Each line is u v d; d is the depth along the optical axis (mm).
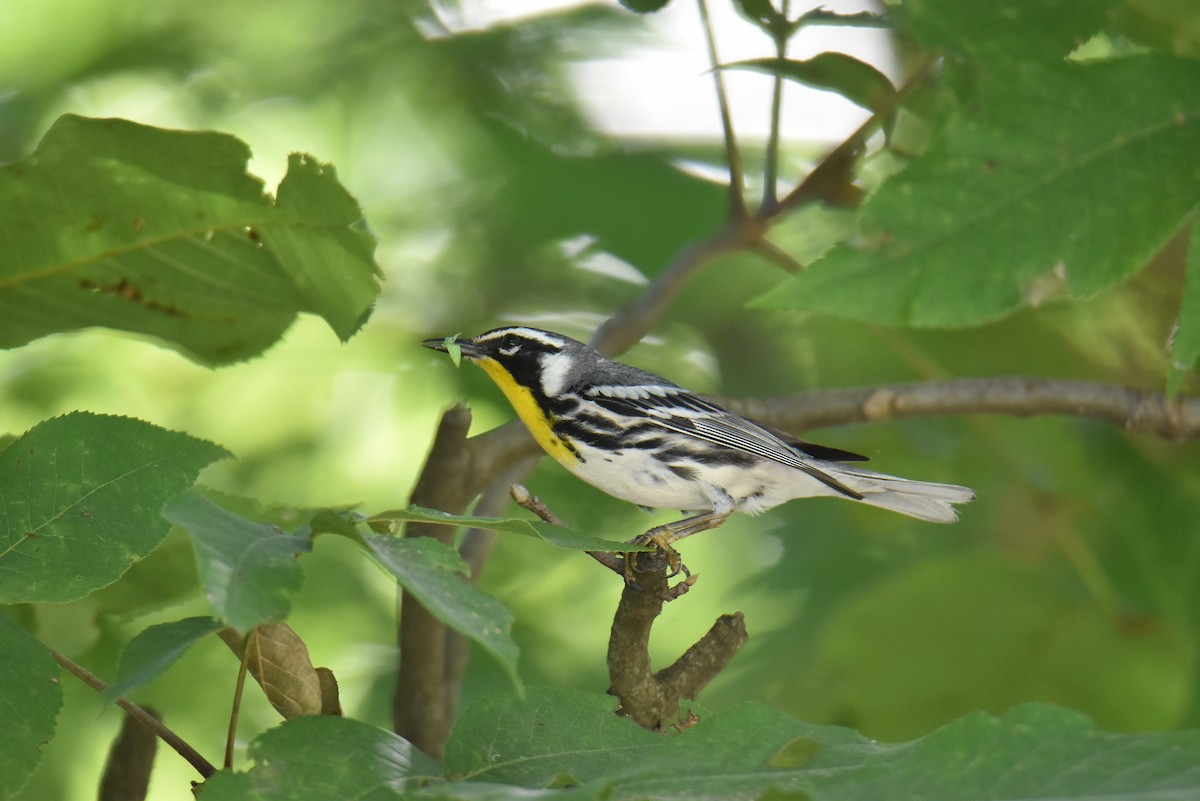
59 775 11695
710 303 16047
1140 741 4344
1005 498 12883
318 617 13617
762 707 5039
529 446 9992
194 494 4637
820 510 14781
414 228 14766
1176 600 10758
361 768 5039
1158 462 11758
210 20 13820
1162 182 5285
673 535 11742
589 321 15344
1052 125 5230
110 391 14422
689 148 13695
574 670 13500
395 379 14930
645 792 4719
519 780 5164
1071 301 11648
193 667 11977
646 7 9008
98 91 13828
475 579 10141
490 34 13883
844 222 15375
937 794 4387
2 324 7418
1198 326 5414
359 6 14039
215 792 4867
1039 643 11320
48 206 6641
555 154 13430
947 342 12133
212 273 7059
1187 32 8156
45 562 5395
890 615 11422
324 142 14352
